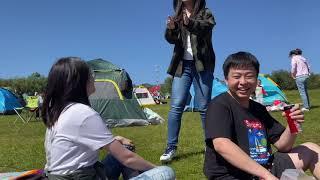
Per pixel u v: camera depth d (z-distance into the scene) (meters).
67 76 1.40
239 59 1.53
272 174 1.44
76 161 1.38
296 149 1.56
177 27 2.67
